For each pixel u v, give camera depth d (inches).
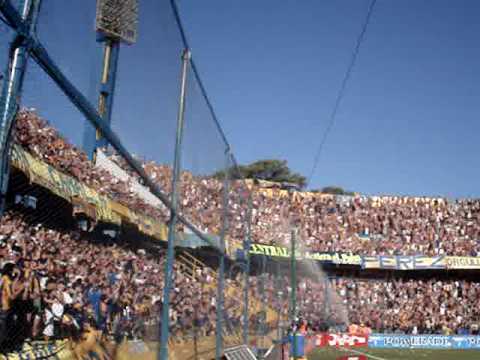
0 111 82.7
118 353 159.2
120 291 164.4
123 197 171.9
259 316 497.4
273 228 1284.4
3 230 110.7
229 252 357.1
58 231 133.6
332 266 1360.7
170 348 208.2
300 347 456.4
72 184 136.4
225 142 343.6
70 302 136.4
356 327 1164.5
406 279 1379.2
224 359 305.1
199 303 274.2
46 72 99.5
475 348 1176.2
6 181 83.0
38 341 122.7
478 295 1343.5
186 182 233.3
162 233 209.3
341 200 1526.8
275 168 2628.0
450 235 1465.3
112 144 137.3
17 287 115.9
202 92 264.2
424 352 1041.5
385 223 1486.2
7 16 80.8
